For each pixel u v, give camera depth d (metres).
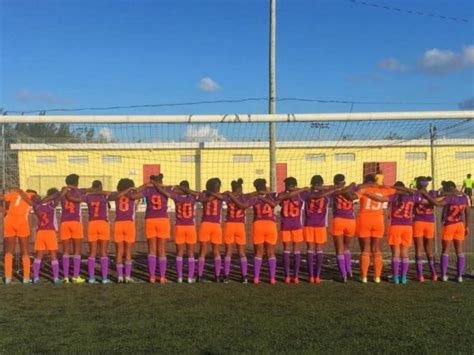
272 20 16.30
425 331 5.40
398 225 8.20
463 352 4.72
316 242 8.32
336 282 8.36
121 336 5.27
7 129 11.89
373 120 10.12
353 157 23.09
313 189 8.34
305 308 6.46
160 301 6.90
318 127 11.67
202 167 22.75
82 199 8.30
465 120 10.66
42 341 5.12
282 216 8.41
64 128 12.19
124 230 8.32
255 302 6.82
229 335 5.27
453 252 11.79
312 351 4.76
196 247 12.48
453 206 8.29
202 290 7.68
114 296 7.25
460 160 23.41
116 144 16.38
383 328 5.51
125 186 8.36
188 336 5.25
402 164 23.19
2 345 5.00
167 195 8.25
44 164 20.31
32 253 11.59
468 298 7.07
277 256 11.33
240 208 8.27
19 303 6.82
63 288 7.87
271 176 14.57
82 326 5.66
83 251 12.12
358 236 8.36
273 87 16.42
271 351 4.76
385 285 8.06
